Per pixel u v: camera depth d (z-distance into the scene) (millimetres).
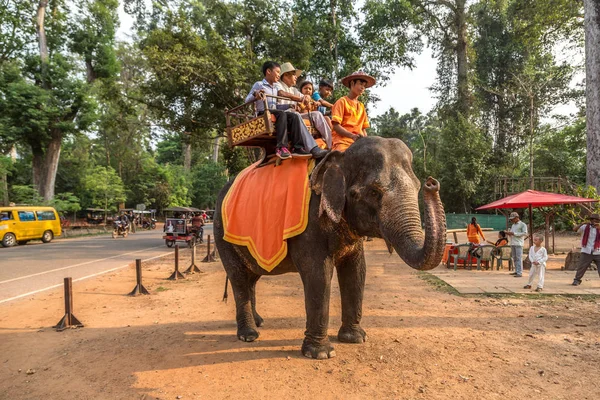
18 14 31250
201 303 7305
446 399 3455
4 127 28172
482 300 7414
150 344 5012
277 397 3551
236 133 5055
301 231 4102
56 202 32125
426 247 2949
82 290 8836
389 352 4551
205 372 4102
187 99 19328
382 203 3484
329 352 4398
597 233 8617
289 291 8328
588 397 3465
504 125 34375
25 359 4633
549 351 4578
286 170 4543
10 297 8414
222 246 5332
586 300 7410
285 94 4926
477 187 31375
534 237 8375
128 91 22688
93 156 48344
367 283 9375
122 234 27969
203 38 20672
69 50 32469
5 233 21250
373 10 24812
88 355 4695
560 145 32375
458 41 35125
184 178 52531
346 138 4902
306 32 21062
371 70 25328
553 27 25828
